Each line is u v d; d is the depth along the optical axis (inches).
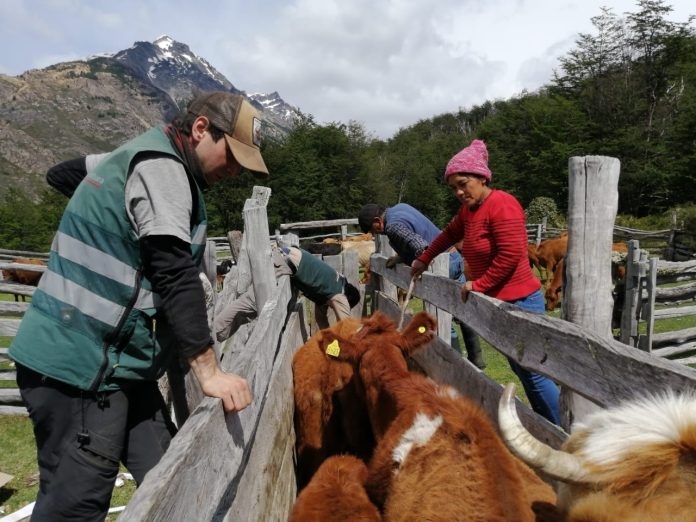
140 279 79.6
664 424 48.9
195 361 71.4
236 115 83.6
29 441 240.2
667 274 409.1
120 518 40.1
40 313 79.7
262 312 135.1
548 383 130.5
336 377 143.9
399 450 87.3
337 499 87.8
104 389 81.7
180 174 78.4
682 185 1646.2
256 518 86.7
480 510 69.0
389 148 2871.6
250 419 84.0
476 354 246.2
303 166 1736.0
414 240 203.3
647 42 2062.0
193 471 53.4
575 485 53.3
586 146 1808.6
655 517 45.7
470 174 139.3
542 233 1027.9
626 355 70.7
